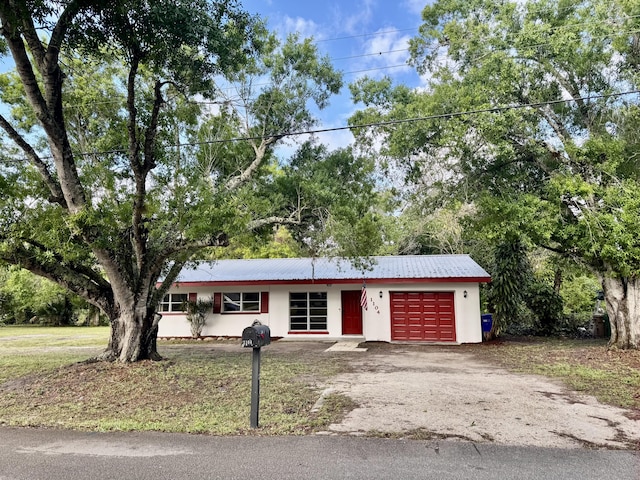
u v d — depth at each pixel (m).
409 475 4.03
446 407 6.47
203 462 4.39
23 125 10.98
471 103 11.52
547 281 20.72
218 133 11.22
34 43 7.88
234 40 7.93
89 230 8.59
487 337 15.74
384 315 16.44
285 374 9.30
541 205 11.59
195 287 18.67
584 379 8.53
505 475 4.02
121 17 7.06
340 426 5.57
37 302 28.33
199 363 10.67
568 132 12.87
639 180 11.20
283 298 18.02
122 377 8.69
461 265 17.47
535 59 11.76
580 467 4.21
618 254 10.28
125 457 4.57
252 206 9.48
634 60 11.37
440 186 13.77
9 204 8.34
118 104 10.96
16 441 5.17
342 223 11.82
